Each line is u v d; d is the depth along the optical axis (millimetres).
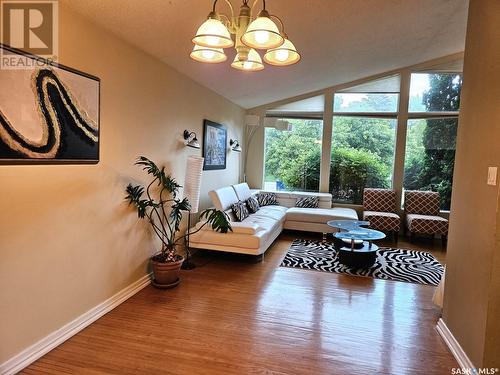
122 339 2322
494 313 1835
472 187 2139
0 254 1842
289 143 6641
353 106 6176
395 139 5984
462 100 2408
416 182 5930
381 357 2201
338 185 6363
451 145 5688
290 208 5891
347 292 3270
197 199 3646
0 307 1853
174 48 3150
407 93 5805
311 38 3645
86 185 2445
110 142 2686
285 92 5898
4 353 1889
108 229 2721
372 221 5402
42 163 2061
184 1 2367
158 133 3430
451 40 4562
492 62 1935
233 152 6031
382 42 4172
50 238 2156
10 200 1881
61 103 2164
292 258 4312
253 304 2936
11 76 1840
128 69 2887
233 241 3887
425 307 2980
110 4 2270
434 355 2240
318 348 2279
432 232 5188
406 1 3107
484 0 2082
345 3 2934
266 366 2066
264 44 1562
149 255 3381
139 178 3117
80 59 2330
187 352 2188
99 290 2646
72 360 2078
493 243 1821
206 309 2811
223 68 3941
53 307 2205
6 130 1822
